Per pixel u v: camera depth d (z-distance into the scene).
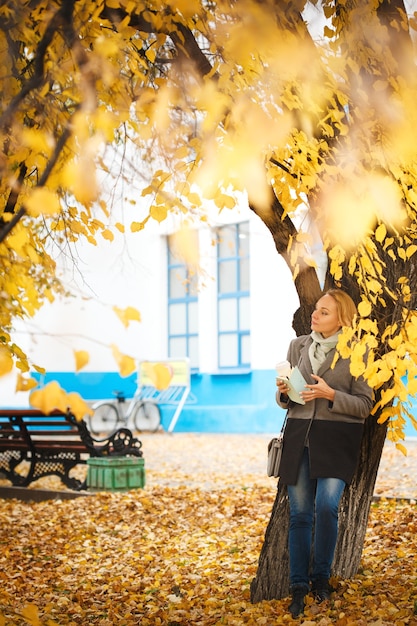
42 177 2.94
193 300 25.22
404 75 4.37
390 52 4.53
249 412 22.86
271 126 3.13
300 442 5.15
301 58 3.24
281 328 22.30
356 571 5.68
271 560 5.48
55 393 2.67
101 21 3.70
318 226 4.61
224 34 3.65
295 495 5.18
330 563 5.11
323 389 5.00
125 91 3.74
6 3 3.28
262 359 22.72
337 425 5.11
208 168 3.36
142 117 3.79
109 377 24.92
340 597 5.23
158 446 19.39
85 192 3.09
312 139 4.16
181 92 3.68
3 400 20.95
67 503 10.54
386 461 14.16
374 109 4.12
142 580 6.49
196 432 23.92
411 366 4.21
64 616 5.56
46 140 3.21
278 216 5.13
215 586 6.09
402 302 5.02
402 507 8.84
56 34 3.36
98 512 9.76
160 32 4.02
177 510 9.71
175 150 3.75
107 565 7.21
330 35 4.55
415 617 4.76
